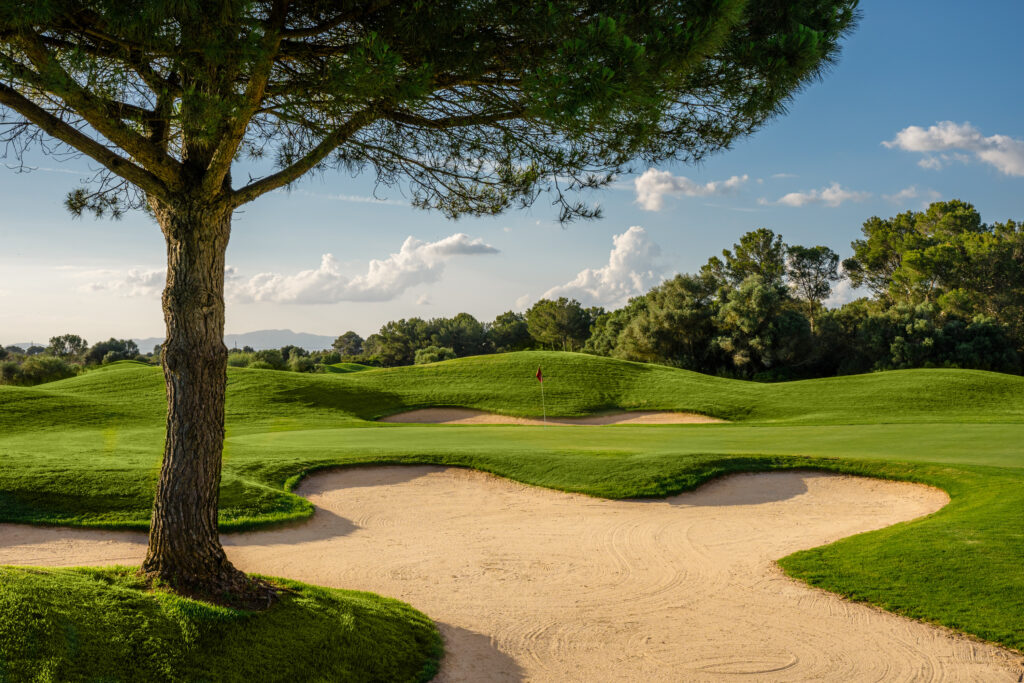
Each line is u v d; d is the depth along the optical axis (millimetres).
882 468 13469
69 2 4656
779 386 34375
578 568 9453
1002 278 60250
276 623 5887
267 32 5207
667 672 6355
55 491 11391
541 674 6324
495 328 117750
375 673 5859
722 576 9000
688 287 59000
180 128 6801
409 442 18578
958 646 6645
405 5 5348
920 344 52969
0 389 27438
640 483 13453
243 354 58094
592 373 37469
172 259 6152
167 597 5609
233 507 11484
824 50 6395
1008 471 12398
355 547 10352
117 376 34250
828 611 7672
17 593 4859
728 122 6895
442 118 6715
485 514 12336
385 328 115938
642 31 5543
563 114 5270
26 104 5301
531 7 5328
